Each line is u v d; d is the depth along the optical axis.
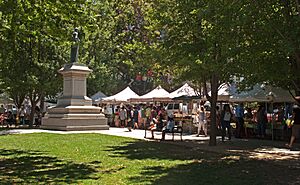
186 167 11.29
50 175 9.86
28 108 37.91
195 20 15.57
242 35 11.43
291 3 10.59
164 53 17.30
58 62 32.78
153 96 33.91
